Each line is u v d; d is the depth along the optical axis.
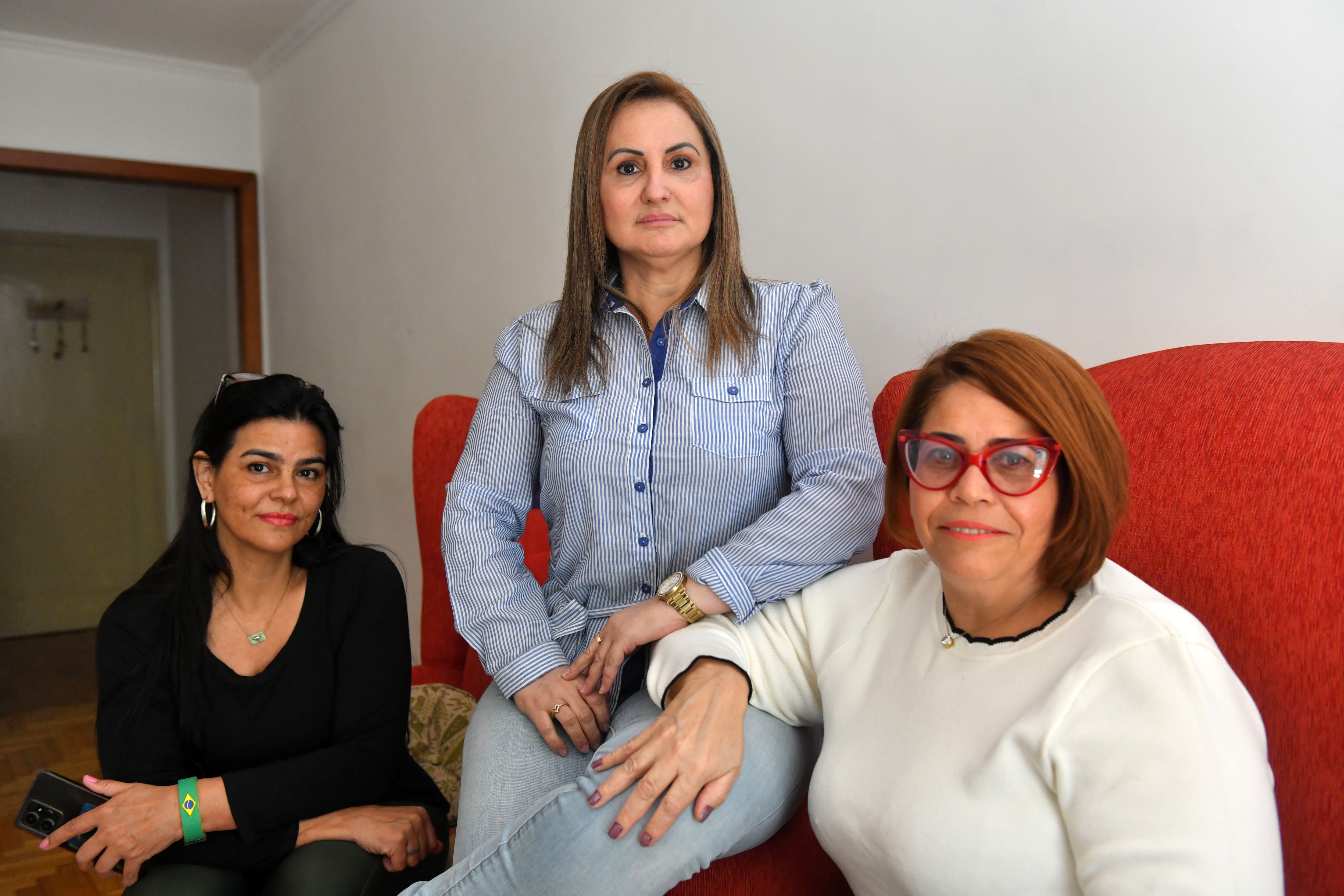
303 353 4.48
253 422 1.45
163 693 1.48
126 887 1.38
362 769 1.48
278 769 1.43
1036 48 1.50
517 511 1.50
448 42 3.16
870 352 1.83
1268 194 1.23
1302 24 1.18
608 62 2.43
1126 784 0.80
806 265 1.95
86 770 3.25
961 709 0.95
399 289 3.57
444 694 2.04
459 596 1.41
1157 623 0.85
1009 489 0.90
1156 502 1.09
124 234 5.69
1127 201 1.39
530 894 1.06
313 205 4.28
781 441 1.39
